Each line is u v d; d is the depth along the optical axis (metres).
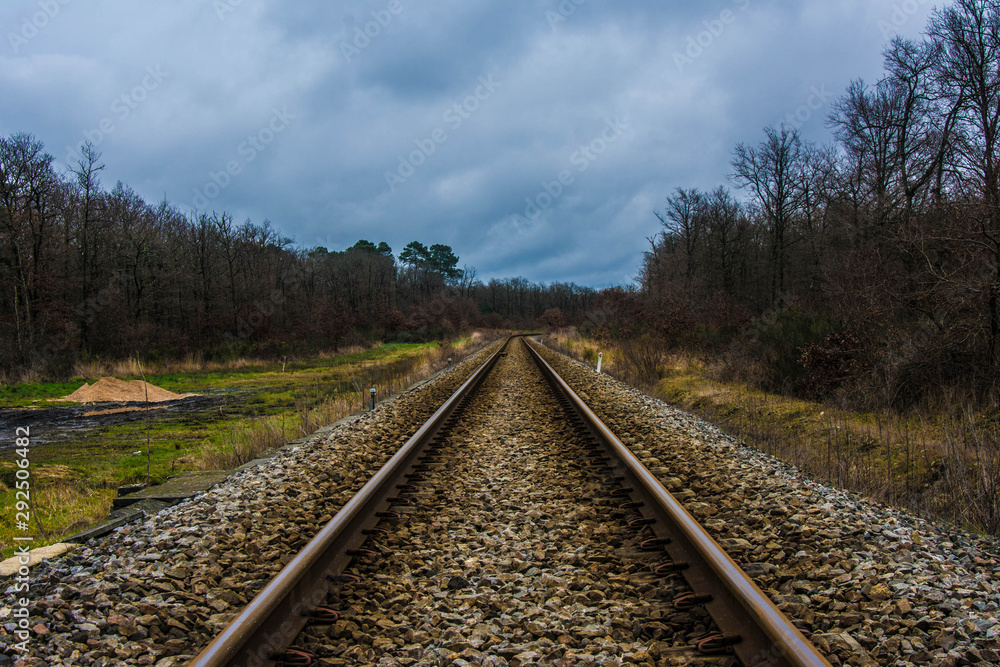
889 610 3.23
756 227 41.88
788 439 9.61
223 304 45.97
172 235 46.31
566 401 12.52
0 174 29.89
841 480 6.73
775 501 5.23
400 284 95.00
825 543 4.23
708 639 2.87
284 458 8.02
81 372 28.58
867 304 12.69
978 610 3.21
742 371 15.78
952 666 2.72
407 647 3.01
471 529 4.82
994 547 4.55
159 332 40.31
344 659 2.91
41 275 31.58
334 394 16.70
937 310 11.18
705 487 5.95
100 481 8.27
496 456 7.59
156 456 10.34
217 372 31.09
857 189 26.56
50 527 6.10
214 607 3.59
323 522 5.22
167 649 3.13
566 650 2.96
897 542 4.25
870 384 11.26
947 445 7.22
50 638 3.21
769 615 2.73
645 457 7.40
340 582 3.74
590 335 40.19
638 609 3.33
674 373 18.64
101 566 4.20
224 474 7.41
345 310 53.84
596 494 5.67
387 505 5.40
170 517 5.34
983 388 10.30
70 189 35.91
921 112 22.84
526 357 30.38
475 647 3.01
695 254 45.75
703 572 3.56
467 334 76.38
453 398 12.41
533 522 4.98
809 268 31.48
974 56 17.98
